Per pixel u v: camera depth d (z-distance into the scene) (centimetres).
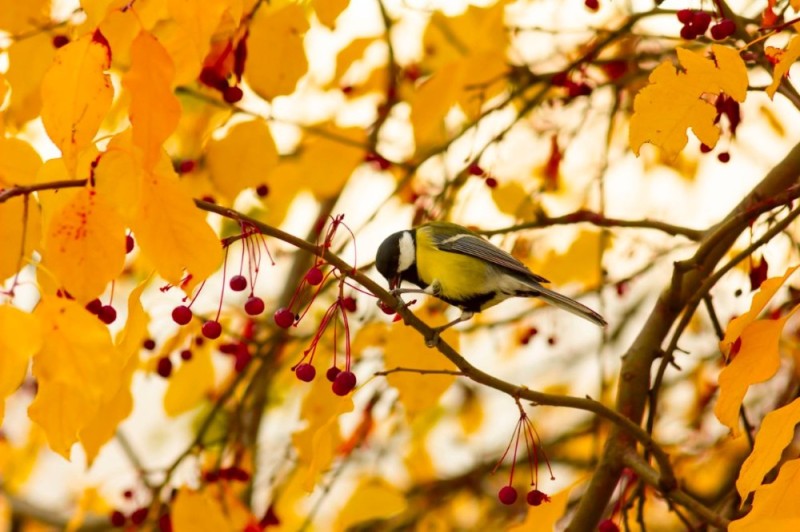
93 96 475
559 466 1320
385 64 977
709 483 1192
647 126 511
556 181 975
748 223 728
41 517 1309
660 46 994
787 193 673
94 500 1084
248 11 702
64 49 470
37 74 698
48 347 436
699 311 1155
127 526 859
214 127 778
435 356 743
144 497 873
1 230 509
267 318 1109
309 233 1116
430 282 886
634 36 941
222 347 945
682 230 842
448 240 873
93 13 557
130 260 1077
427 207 995
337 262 593
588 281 1026
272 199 964
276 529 1002
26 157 529
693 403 1208
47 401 476
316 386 811
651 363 810
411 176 948
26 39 689
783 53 507
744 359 531
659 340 810
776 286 507
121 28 578
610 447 783
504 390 656
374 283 612
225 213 561
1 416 409
